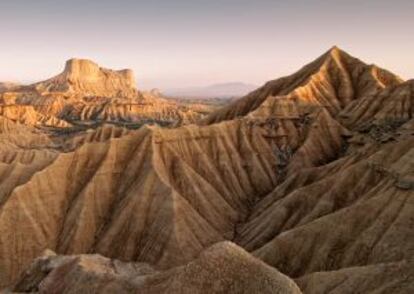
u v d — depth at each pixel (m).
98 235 101.50
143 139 118.38
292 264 72.69
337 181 91.38
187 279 39.62
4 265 92.56
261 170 127.50
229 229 105.69
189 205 102.25
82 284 58.88
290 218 92.75
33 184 104.50
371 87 159.88
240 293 37.06
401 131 105.19
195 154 123.44
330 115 152.25
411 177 75.25
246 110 169.12
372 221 71.62
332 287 54.34
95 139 166.62
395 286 49.00
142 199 102.06
